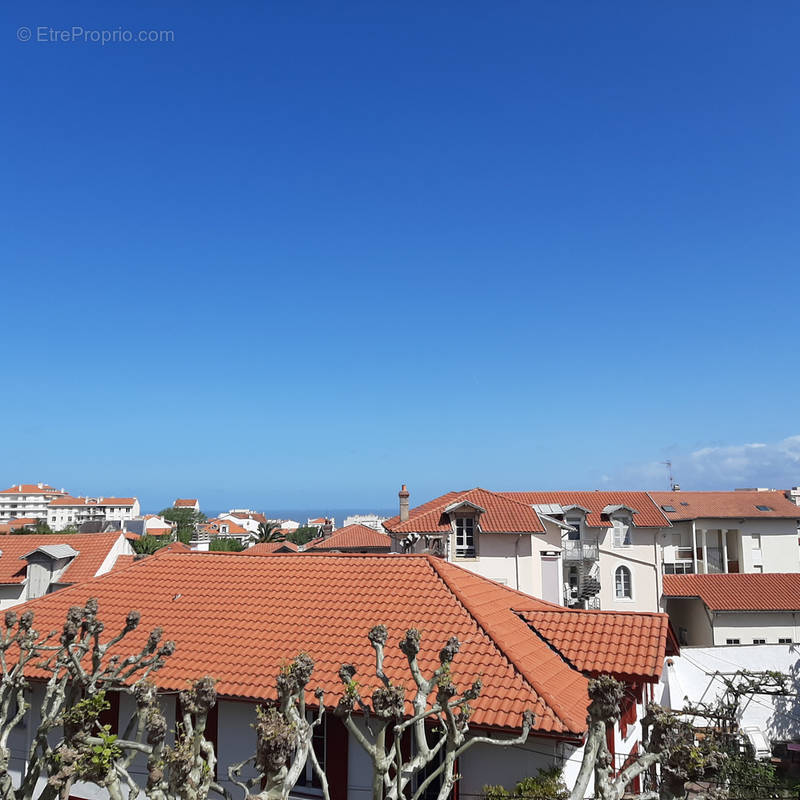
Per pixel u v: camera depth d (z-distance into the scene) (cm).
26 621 1121
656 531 4278
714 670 2769
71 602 1872
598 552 4228
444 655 889
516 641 1513
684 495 5219
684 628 4344
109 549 4006
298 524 18688
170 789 773
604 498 4638
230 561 1989
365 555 1911
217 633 1611
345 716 845
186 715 793
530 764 1229
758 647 2777
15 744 1633
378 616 1595
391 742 1317
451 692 843
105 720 1512
